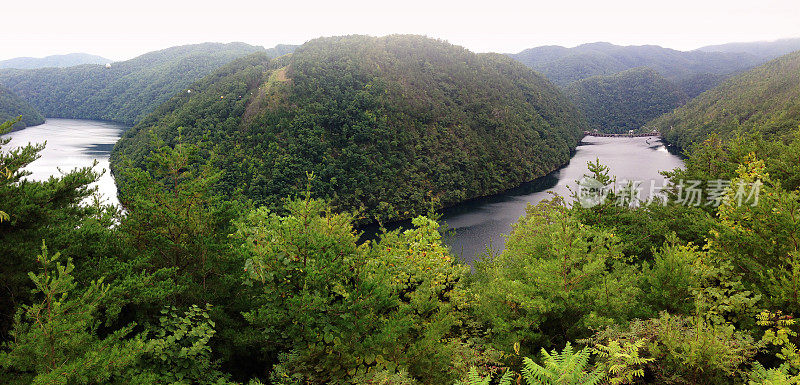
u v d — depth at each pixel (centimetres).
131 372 490
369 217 7006
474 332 797
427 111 9894
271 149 7269
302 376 589
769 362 610
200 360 602
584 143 15412
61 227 729
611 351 450
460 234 5547
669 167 9219
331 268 626
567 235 788
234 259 741
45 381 385
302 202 772
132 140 9438
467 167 8669
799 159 1419
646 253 1271
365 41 11844
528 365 392
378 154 8206
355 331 594
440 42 13912
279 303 644
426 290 708
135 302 605
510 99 13000
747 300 625
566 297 666
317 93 8681
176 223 771
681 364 495
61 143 13300
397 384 508
